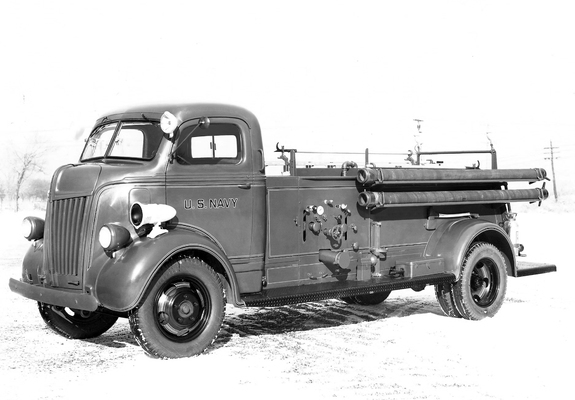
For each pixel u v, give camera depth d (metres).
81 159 6.91
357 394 4.82
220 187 6.45
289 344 6.47
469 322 7.62
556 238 19.50
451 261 7.75
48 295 6.04
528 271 8.45
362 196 7.33
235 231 6.54
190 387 5.00
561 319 7.75
